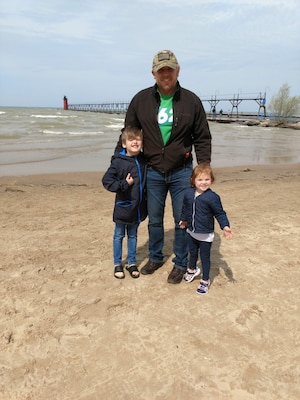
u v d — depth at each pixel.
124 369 2.30
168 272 3.68
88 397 2.09
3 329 2.69
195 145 3.37
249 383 2.19
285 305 3.07
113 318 2.84
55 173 11.09
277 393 2.12
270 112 63.62
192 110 3.11
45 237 4.74
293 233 4.88
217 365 2.34
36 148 16.58
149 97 3.18
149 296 3.19
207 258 3.20
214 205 3.05
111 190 3.20
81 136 23.05
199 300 3.13
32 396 2.09
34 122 34.38
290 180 10.27
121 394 2.11
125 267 3.79
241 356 2.43
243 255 4.11
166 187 3.41
